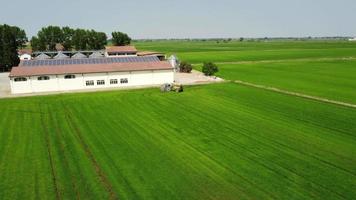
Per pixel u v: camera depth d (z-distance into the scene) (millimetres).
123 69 75562
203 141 38062
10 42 118250
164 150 35312
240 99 60656
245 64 126000
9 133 41844
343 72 97688
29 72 69812
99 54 133250
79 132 42062
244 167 30688
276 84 77000
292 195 25438
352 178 28234
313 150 34844
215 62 136875
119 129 43125
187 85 75812
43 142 38344
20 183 27922
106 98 62781
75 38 167375
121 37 183750
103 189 26672
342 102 57344
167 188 26766
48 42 167250
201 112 51500
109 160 32719
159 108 54469
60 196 25656
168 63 81250
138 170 30281
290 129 42125
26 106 56812
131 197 25344
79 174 29562
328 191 25984
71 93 67688
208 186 27062
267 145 36500
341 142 37188
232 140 38281
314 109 52562
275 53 181875
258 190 26312
